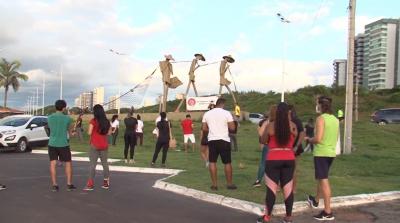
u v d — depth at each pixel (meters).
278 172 8.26
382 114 41.75
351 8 20.23
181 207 9.89
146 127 36.69
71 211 9.21
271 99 68.44
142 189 12.27
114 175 15.32
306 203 9.67
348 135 20.33
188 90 46.09
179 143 27.52
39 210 9.24
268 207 8.29
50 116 11.66
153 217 8.87
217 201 10.41
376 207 9.93
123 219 8.62
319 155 8.77
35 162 18.73
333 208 9.78
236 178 13.14
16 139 23.86
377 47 76.75
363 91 72.31
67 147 11.69
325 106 8.85
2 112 60.12
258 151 22.56
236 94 73.25
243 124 41.66
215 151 11.27
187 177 13.52
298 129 9.39
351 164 17.52
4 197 10.66
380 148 25.00
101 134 12.02
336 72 74.69
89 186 11.91
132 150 18.27
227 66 44.94
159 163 18.08
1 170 15.87
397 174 15.55
